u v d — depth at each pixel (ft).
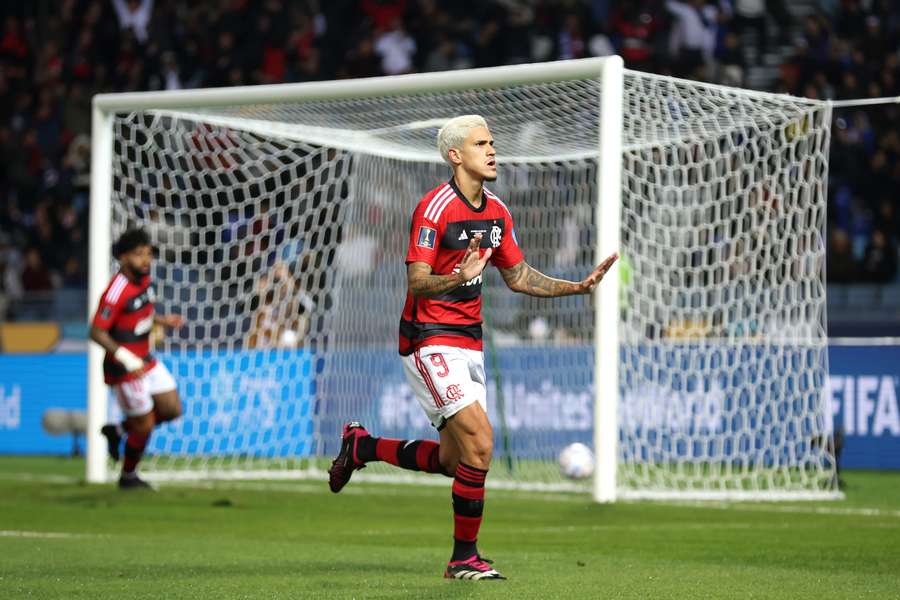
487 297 148.46
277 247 156.87
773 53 230.07
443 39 239.09
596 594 52.95
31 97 259.80
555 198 173.58
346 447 63.21
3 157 250.98
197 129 156.97
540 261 170.71
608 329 104.63
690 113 116.47
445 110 123.44
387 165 163.12
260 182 153.07
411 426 161.58
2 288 234.17
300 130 137.90
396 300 164.66
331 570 62.54
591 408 151.43
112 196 143.23
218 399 159.33
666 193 146.41
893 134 206.69
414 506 108.88
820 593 54.03
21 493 115.34
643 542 80.07
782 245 123.85
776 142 123.13
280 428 161.38
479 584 56.29
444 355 57.57
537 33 230.68
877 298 180.75
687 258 133.69
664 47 220.84
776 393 137.18
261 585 56.08
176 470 154.81
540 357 154.92
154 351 164.45
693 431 137.90
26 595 52.90
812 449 130.72
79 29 262.88
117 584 56.70
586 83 109.91
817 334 136.87
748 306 142.10
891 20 219.61
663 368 130.41
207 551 72.64
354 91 118.73
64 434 182.91
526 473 142.00
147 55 253.44
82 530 87.86
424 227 57.67
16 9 268.82
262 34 247.91
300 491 123.24
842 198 203.82
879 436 152.15
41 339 194.39
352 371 164.45
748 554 72.59
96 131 130.00
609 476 105.91
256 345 165.07
